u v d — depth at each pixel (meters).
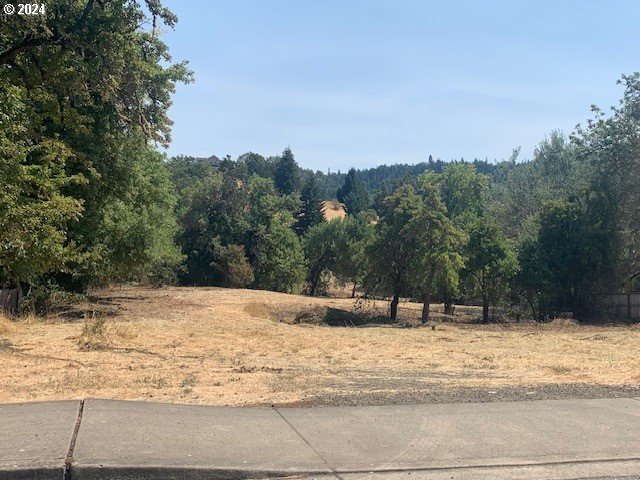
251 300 33.88
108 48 19.36
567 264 33.47
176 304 29.66
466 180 63.91
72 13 19.33
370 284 34.16
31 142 16.19
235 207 69.62
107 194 23.80
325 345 16.80
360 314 33.81
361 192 139.50
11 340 13.77
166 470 4.76
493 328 28.11
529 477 4.98
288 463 5.07
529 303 35.69
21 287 22.45
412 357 14.23
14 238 12.42
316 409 6.94
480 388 8.66
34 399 7.27
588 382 9.48
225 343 15.93
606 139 36.31
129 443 5.29
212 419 6.25
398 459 5.27
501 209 59.28
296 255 72.75
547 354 15.48
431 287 32.25
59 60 18.88
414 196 33.84
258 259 70.31
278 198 75.38
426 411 6.92
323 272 83.81
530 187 62.44
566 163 62.12
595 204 33.97
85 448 5.09
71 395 7.56
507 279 33.72
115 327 17.64
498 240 34.00
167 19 19.62
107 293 36.62
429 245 31.92
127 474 4.71
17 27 17.80
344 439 5.76
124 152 24.56
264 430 5.95
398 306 41.12
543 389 8.52
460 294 35.59
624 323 30.67
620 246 34.00
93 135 22.06
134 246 27.38
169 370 10.19
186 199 69.69
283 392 8.12
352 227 75.00
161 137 22.31
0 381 8.57
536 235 38.66
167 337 16.53
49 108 19.44
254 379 9.38
